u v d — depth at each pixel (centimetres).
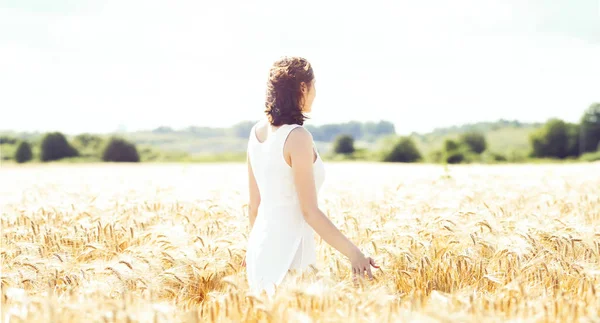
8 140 6725
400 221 481
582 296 285
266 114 311
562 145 6881
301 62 304
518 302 258
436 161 5788
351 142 6366
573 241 399
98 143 6462
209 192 822
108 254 425
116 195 822
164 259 375
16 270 365
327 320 229
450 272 360
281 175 309
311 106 313
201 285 362
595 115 6831
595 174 1370
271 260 312
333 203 675
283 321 233
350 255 297
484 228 450
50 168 2991
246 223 507
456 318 218
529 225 466
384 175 1490
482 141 6506
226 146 9925
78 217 597
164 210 646
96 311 233
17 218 565
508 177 1244
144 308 241
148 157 6569
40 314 235
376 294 260
